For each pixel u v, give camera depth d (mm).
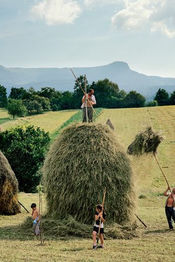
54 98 141500
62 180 15109
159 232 14625
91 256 10477
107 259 10047
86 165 15055
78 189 14820
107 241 12867
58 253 10812
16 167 35531
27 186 36125
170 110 92500
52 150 16109
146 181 37250
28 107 120500
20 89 163125
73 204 14859
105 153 15344
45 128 77000
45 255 10484
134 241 12852
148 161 46438
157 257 10328
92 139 15648
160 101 140250
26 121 91125
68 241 12797
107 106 139875
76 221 14406
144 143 16344
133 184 15594
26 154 35656
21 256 10273
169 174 40531
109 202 14844
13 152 35625
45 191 15719
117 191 14984
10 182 19344
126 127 71250
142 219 17562
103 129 16219
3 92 144625
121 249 11445
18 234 14023
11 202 19312
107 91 142250
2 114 118000
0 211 19078
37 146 36812
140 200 26016
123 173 15320
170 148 53281
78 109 131125
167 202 15352
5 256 10266
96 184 14844
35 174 35781
